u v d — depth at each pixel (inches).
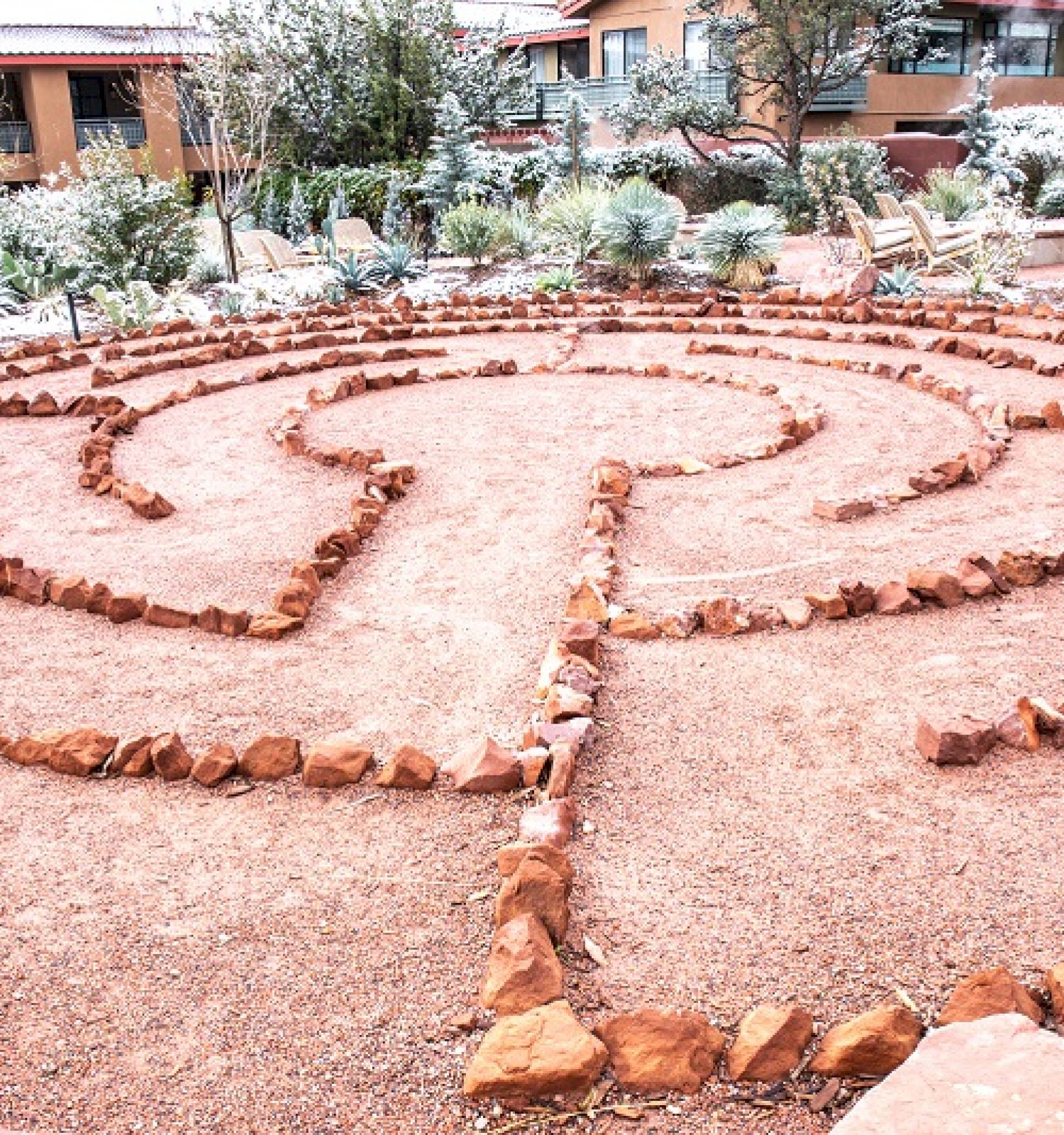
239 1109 100.3
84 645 205.6
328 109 1091.3
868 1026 101.4
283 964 119.6
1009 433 319.3
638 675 185.6
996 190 762.2
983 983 104.7
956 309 524.1
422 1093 101.4
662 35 1163.9
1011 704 171.9
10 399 393.4
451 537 257.3
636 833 141.9
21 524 278.5
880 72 1151.0
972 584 211.6
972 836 138.6
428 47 1119.0
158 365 466.0
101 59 1210.0
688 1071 100.5
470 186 860.6
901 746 161.0
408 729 172.7
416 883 133.6
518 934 113.7
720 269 609.9
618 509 266.4
